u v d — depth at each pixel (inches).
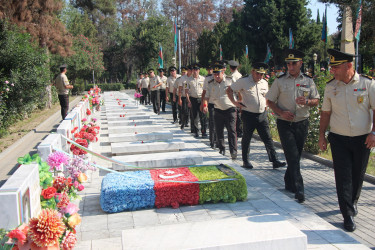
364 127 181.0
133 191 203.9
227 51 1611.7
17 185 118.3
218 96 331.0
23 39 623.5
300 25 1609.3
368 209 207.8
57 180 157.9
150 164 288.5
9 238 108.5
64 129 246.2
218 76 325.7
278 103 233.6
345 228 182.1
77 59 1437.0
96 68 1716.3
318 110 337.1
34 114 807.1
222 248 132.1
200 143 407.8
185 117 535.2
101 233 176.9
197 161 298.5
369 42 506.3
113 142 394.3
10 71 578.6
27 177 126.6
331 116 190.9
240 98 302.8
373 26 374.0
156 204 208.1
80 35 1658.5
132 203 205.2
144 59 2217.0
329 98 188.7
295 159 227.3
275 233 141.2
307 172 290.7
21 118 663.1
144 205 206.7
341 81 183.3
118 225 186.2
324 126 196.5
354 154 185.8
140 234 143.6
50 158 162.7
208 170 239.6
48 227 108.7
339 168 184.9
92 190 242.4
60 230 111.8
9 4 661.3
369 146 175.0
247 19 1720.0
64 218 128.3
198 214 199.0
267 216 160.2
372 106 177.9
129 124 491.2
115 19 2534.5
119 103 822.5
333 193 237.6
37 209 138.6
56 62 1290.6
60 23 904.9
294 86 227.5
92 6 1955.0
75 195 166.2
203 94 354.6
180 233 143.3
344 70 179.0
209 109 385.7
